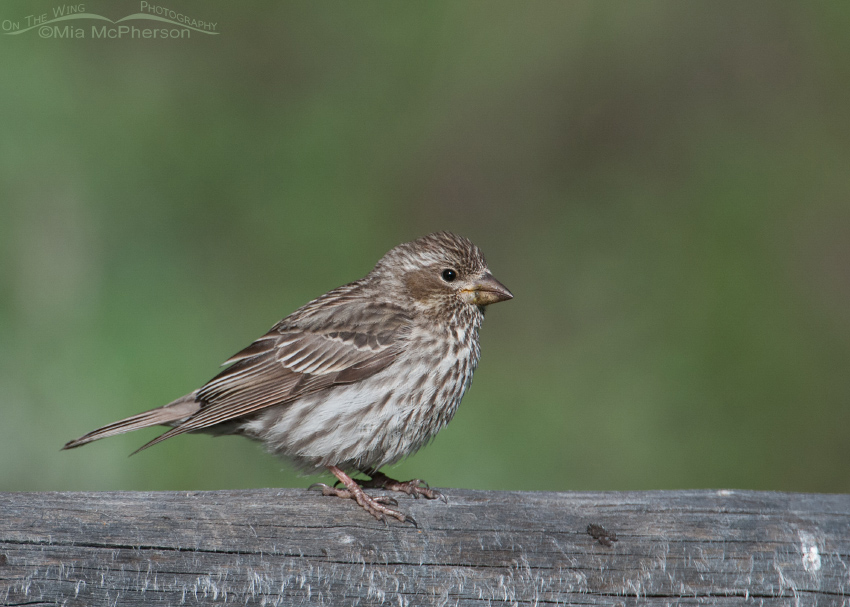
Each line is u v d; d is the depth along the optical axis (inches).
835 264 583.8
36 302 484.4
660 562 257.4
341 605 243.8
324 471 332.2
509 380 554.9
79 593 228.2
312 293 560.4
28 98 516.4
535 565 253.1
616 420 526.3
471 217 645.9
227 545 240.4
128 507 236.7
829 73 661.3
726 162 640.4
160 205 545.0
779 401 530.3
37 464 441.4
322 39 637.9
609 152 669.3
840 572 262.5
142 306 510.0
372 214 601.0
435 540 252.1
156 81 578.6
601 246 628.4
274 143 601.3
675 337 561.3
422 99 649.0
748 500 268.4
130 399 464.8
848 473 512.7
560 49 676.1
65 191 511.8
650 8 677.9
